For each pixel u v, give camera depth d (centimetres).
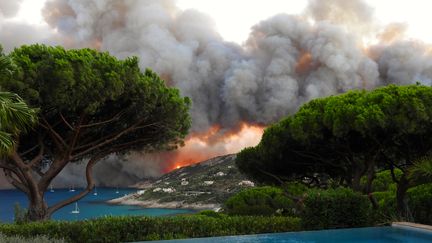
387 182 2894
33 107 1881
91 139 2389
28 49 2017
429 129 2056
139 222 1543
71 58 1998
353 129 2078
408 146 2191
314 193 1675
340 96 2305
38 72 1877
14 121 1463
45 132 2212
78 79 1958
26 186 2206
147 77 2350
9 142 1442
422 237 1435
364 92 2302
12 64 1628
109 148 2483
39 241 1120
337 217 1625
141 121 2350
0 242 1056
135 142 2500
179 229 1585
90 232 1448
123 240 1480
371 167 2261
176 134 2556
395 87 2172
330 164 2642
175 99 2448
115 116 2281
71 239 1435
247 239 1393
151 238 1507
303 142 2334
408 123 1978
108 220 1539
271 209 2938
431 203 1839
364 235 1466
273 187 3247
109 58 2238
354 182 2352
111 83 2061
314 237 1437
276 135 2562
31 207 2142
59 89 1889
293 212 2797
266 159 2784
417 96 2038
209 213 2636
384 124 1983
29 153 2384
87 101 2011
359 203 1667
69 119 2223
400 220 1753
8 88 1753
